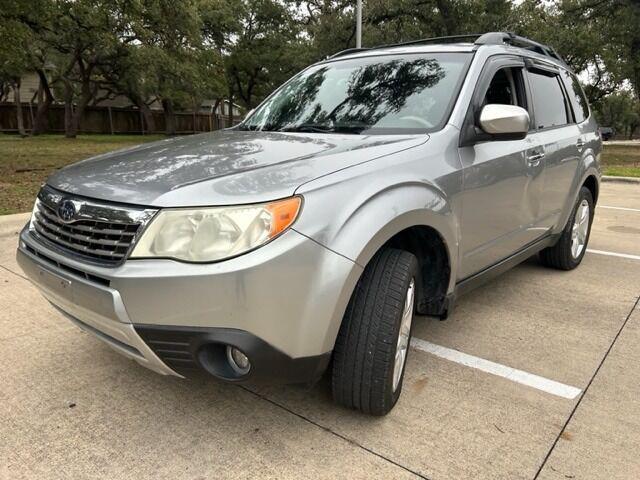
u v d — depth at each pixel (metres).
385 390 2.48
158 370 2.31
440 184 2.74
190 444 2.44
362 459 2.35
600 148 5.29
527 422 2.63
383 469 2.29
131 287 2.08
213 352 2.17
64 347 3.36
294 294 2.11
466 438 2.50
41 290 2.61
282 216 2.10
